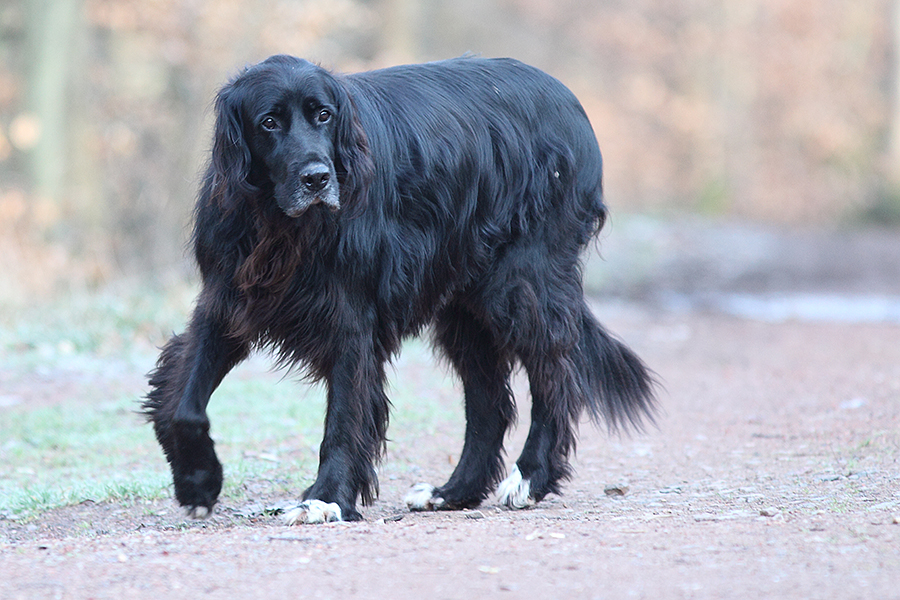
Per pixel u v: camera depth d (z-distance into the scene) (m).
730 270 29.72
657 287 25.84
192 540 6.51
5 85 27.41
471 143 8.00
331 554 5.98
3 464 10.03
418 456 10.16
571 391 8.40
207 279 7.30
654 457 10.00
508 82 8.47
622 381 8.80
